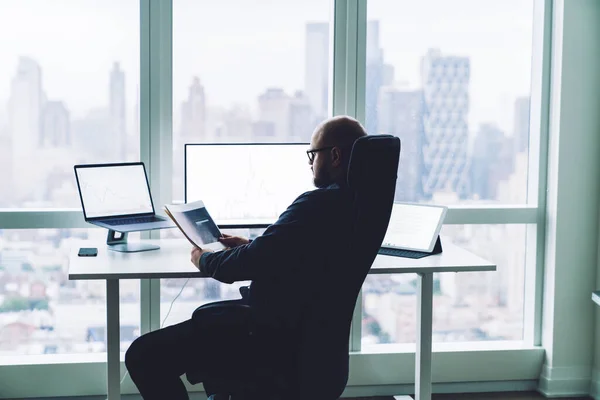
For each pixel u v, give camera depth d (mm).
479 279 3949
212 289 3729
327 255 2436
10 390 3549
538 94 3811
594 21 3689
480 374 3863
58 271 3629
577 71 3703
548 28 3760
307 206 2471
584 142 3736
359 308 3773
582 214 3770
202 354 2547
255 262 2492
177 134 3629
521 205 3906
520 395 3850
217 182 3375
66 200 3605
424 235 3273
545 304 3871
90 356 3664
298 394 2473
